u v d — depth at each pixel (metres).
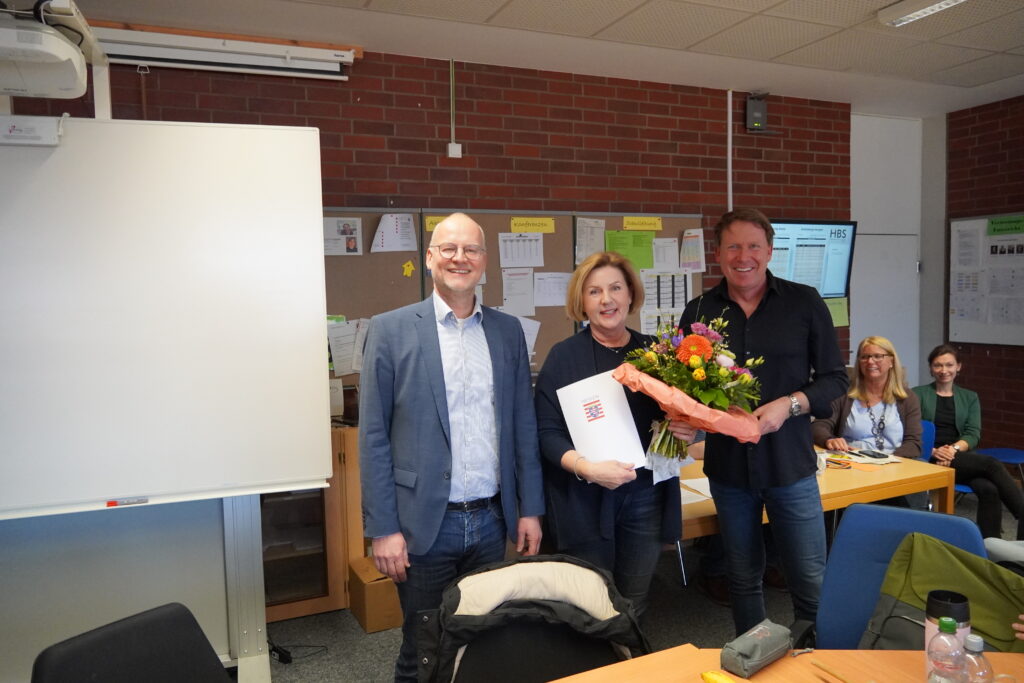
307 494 3.25
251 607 2.34
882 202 5.63
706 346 1.92
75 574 2.18
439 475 1.99
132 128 2.04
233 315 2.15
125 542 2.22
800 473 2.22
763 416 2.08
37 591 2.15
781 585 3.36
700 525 2.61
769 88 4.74
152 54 3.32
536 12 3.30
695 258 4.66
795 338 2.23
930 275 5.75
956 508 4.70
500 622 1.54
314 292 2.23
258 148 2.16
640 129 4.49
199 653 1.43
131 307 2.06
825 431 3.74
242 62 3.49
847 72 4.41
